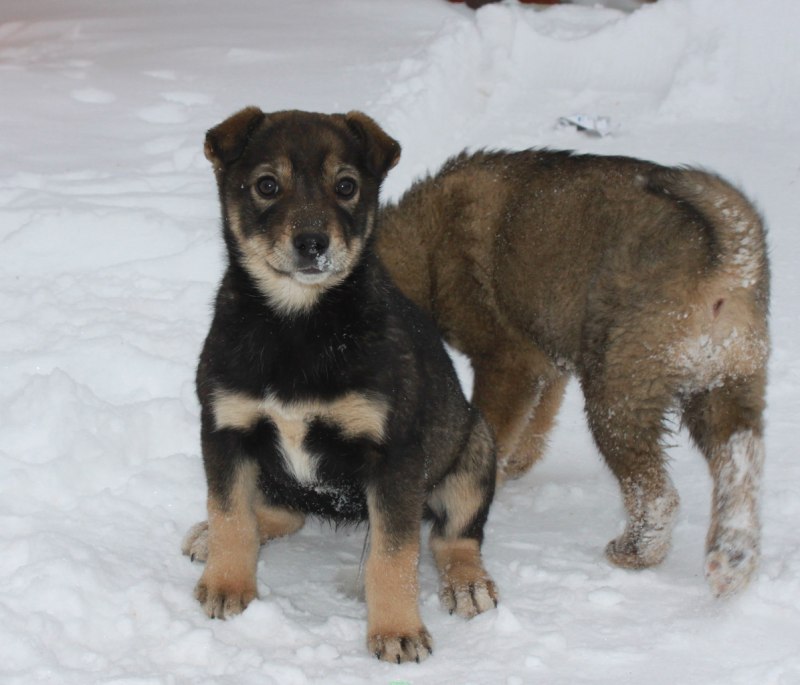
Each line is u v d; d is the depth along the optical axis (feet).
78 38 12.58
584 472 6.57
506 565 5.87
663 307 5.80
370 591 5.48
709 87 10.18
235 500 5.59
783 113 9.99
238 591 5.56
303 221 5.50
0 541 5.71
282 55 11.43
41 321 6.94
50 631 5.38
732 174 8.69
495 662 5.41
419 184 6.59
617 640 5.48
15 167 8.14
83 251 7.43
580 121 9.55
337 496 5.74
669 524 5.83
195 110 9.61
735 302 5.75
